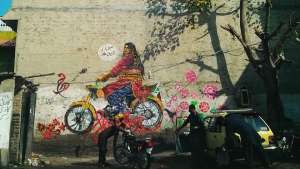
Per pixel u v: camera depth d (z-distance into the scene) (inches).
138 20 797.9
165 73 789.2
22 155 621.9
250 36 789.9
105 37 792.9
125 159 560.1
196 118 547.8
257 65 703.7
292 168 499.5
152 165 582.9
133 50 791.7
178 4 799.7
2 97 562.9
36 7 796.0
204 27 798.5
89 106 778.8
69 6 797.2
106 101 780.6
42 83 780.6
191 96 784.9
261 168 495.5
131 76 786.8
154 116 780.0
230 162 518.3
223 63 794.2
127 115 778.2
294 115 786.2
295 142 558.9
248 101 778.2
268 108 700.7
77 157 756.0
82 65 786.8
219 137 533.3
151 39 794.2
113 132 574.2
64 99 778.2
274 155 533.6
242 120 505.7
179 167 561.0
